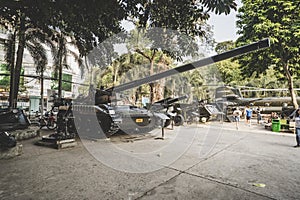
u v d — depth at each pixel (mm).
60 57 10430
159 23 4105
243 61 12766
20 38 6637
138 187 2762
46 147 5102
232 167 3713
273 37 10125
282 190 2725
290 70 12266
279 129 9109
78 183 2861
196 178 3135
